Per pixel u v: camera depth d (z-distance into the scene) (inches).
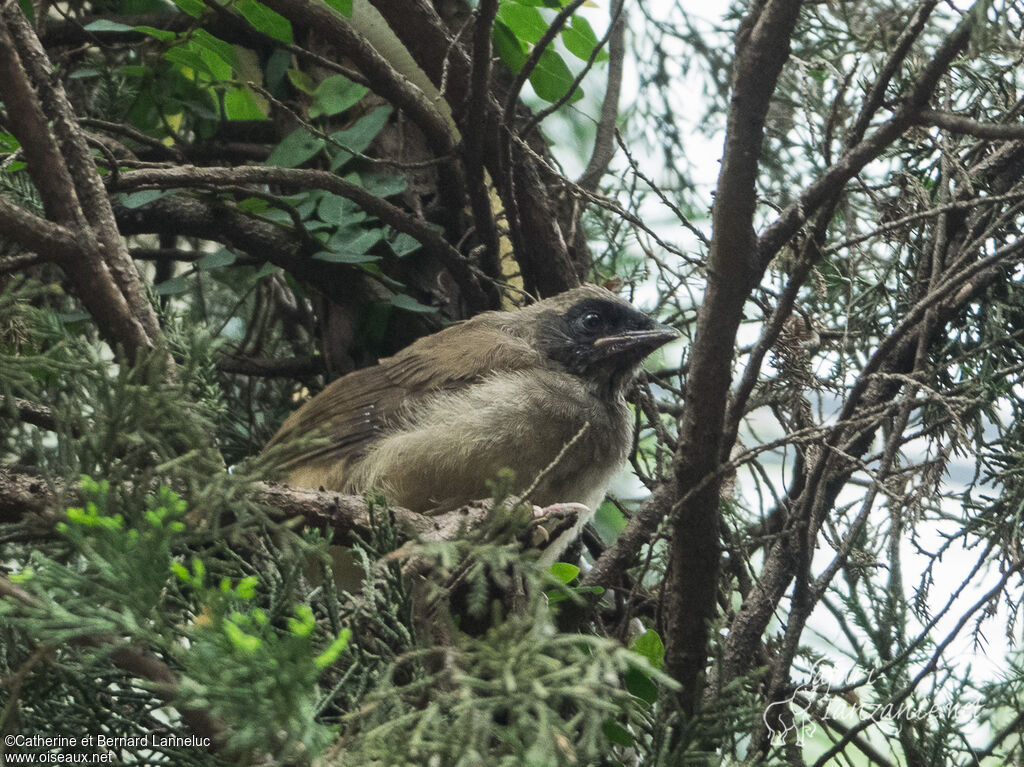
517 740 152.0
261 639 154.4
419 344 374.3
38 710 205.8
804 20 349.4
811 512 316.2
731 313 256.4
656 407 393.4
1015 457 325.7
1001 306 350.9
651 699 262.4
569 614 283.3
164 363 222.8
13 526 194.9
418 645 199.3
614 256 451.2
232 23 390.0
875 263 384.2
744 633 316.5
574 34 409.1
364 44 362.0
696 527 266.1
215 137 454.6
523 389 349.7
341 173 402.9
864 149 271.7
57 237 258.8
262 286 446.9
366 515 239.5
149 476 186.7
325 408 359.6
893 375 303.1
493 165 368.2
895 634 334.3
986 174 352.8
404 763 153.0
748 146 250.5
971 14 251.9
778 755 265.9
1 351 235.9
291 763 162.1
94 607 160.9
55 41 435.2
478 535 195.2
